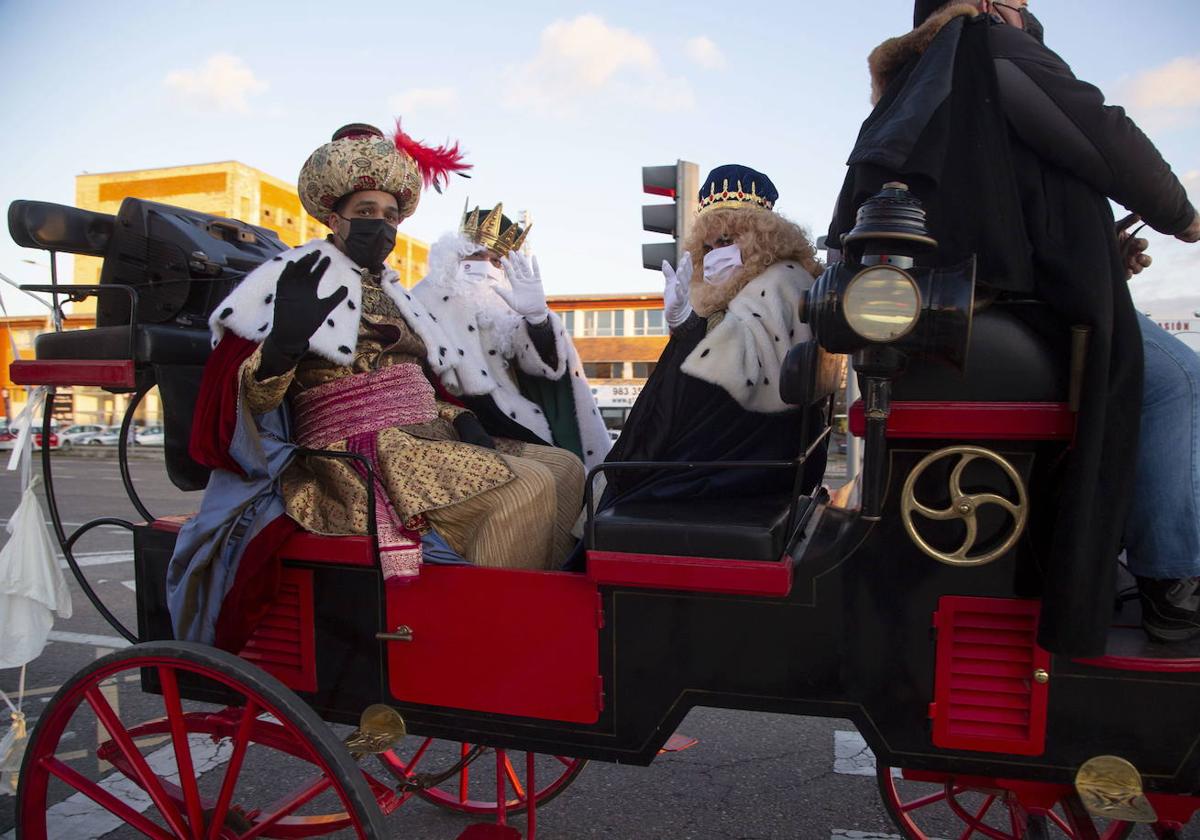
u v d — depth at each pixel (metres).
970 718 1.56
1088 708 1.49
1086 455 1.40
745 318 2.22
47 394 2.47
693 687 1.69
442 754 3.42
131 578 6.27
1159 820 1.60
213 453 2.04
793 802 3.00
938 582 1.55
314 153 2.28
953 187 1.57
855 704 1.61
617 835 2.78
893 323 1.37
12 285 2.47
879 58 1.84
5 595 2.35
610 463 1.73
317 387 2.22
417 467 2.07
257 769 3.23
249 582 1.95
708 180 2.60
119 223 2.62
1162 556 1.54
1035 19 1.87
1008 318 1.51
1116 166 1.51
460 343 2.89
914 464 1.54
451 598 1.86
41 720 2.03
